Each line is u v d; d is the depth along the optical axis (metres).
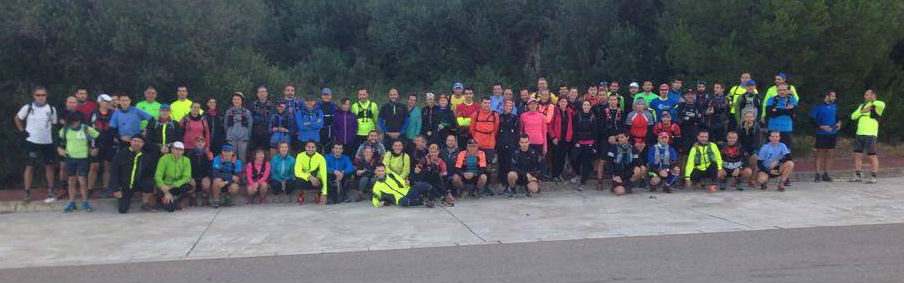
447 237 8.35
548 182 12.44
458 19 22.89
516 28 23.50
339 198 11.20
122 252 7.73
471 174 11.23
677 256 7.12
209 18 14.64
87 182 10.53
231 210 10.53
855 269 6.46
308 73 22.17
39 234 8.74
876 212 9.71
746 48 15.02
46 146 10.71
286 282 6.31
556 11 22.05
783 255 7.09
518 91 21.56
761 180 11.89
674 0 16.83
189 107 11.79
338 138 11.87
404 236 8.45
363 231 8.80
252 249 7.81
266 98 12.34
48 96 13.24
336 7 25.02
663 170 11.62
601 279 6.21
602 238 8.17
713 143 11.83
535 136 11.75
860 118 12.73
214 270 6.82
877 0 15.02
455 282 6.20
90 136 10.45
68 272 6.82
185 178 10.50
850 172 13.45
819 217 9.38
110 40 13.00
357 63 23.50
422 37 23.09
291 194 11.37
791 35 14.07
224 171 10.79
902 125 16.73
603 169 12.90
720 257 7.04
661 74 18.98
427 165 10.77
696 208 10.26
